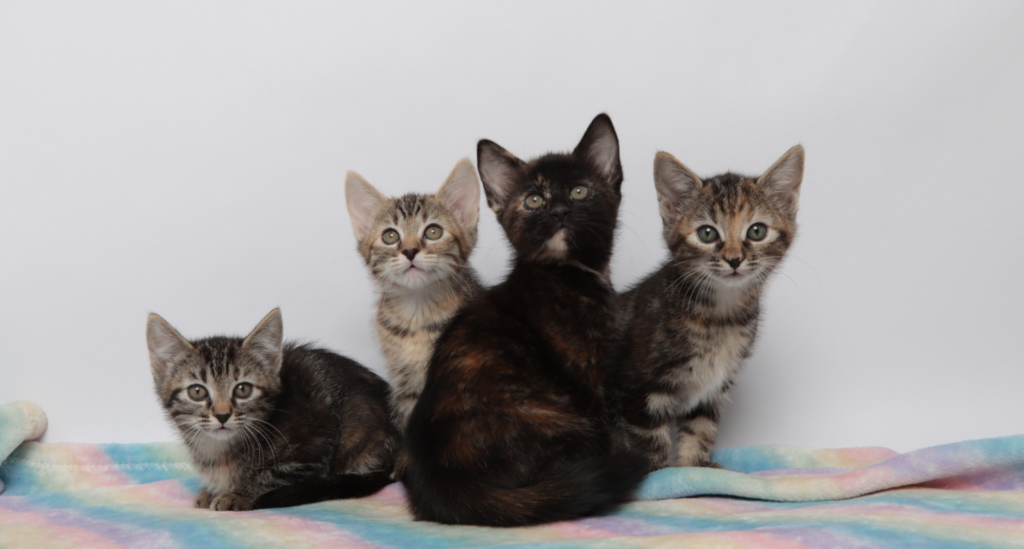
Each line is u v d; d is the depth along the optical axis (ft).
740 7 3.05
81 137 3.12
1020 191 2.96
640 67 3.10
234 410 2.60
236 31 3.12
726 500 2.50
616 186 2.71
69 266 3.15
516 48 3.12
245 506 2.54
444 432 2.41
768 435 3.10
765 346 3.09
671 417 2.70
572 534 2.26
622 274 3.14
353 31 3.12
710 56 3.07
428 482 2.39
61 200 3.14
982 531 2.13
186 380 2.62
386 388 2.93
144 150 3.13
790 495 2.45
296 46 3.12
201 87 3.13
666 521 2.33
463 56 3.12
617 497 2.39
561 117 3.12
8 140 3.12
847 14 3.00
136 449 2.97
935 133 2.99
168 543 2.23
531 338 2.52
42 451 2.95
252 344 2.67
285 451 2.64
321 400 2.75
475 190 2.84
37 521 2.42
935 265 3.02
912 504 2.31
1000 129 2.96
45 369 3.16
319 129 3.14
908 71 2.99
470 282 2.84
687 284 2.64
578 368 2.51
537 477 2.39
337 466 2.75
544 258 2.60
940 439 3.00
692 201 2.67
